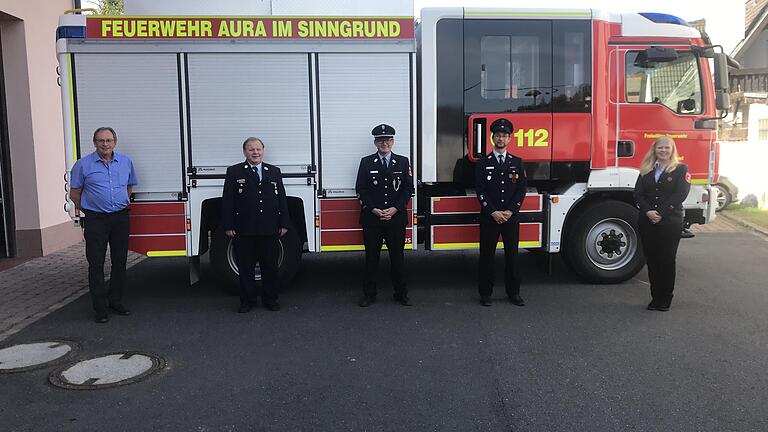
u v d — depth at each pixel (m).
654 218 5.68
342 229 6.35
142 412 3.74
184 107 6.09
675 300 6.28
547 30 6.50
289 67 6.16
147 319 5.76
